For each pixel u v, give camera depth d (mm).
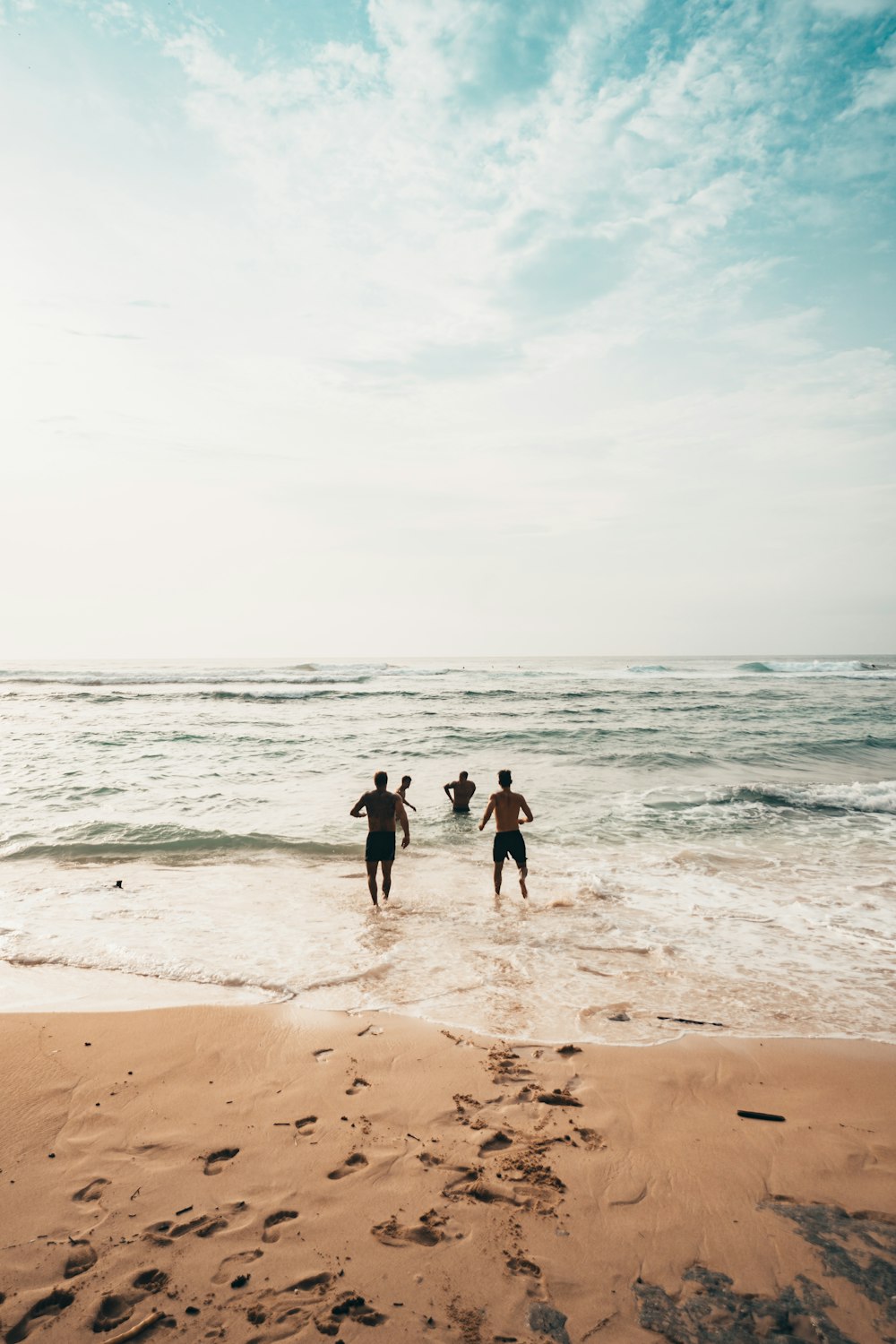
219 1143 3369
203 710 29062
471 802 12383
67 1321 2342
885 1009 4992
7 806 11891
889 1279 2535
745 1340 2281
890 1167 3211
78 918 6855
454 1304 2443
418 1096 3816
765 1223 2840
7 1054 4219
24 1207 2904
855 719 25141
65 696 35281
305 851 9398
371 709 29625
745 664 84625
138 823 10680
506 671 68188
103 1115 3600
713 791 13031
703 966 5766
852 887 7953
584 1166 3211
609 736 20562
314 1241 2738
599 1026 4699
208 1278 2547
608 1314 2398
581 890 7828
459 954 5996
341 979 5449
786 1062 4227
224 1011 4855
